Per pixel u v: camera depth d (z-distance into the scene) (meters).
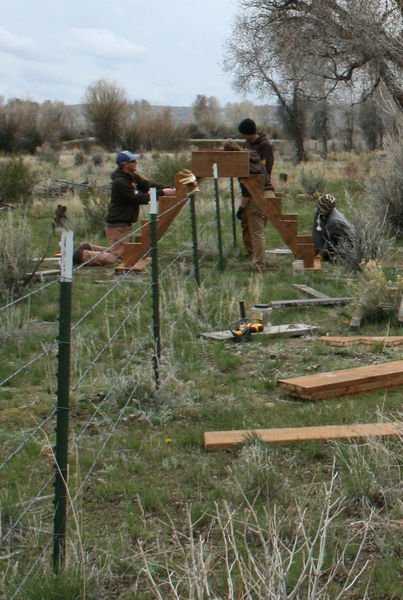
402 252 11.06
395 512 3.82
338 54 24.92
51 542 3.53
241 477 4.12
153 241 5.70
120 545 3.63
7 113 48.09
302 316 7.80
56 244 12.34
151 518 3.89
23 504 3.89
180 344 6.85
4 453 4.63
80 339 6.74
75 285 9.34
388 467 4.14
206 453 4.67
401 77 18.33
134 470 4.42
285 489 4.08
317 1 24.77
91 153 44.72
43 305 8.35
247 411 5.29
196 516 3.86
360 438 4.66
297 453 4.58
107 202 14.20
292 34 25.75
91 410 5.35
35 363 6.39
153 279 5.74
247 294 8.69
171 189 10.63
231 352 6.70
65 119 58.16
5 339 6.91
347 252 9.91
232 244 11.61
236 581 3.24
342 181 21.38
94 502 4.06
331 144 51.56
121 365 6.28
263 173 10.12
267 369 6.23
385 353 6.56
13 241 9.16
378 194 12.80
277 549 2.80
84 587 3.17
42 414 5.28
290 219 10.74
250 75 29.69
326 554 3.43
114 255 10.79
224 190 19.20
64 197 19.02
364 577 3.34
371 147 42.53
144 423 5.11
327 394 5.49
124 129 48.22
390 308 7.48
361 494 4.00
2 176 17.83
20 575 3.32
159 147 48.66
